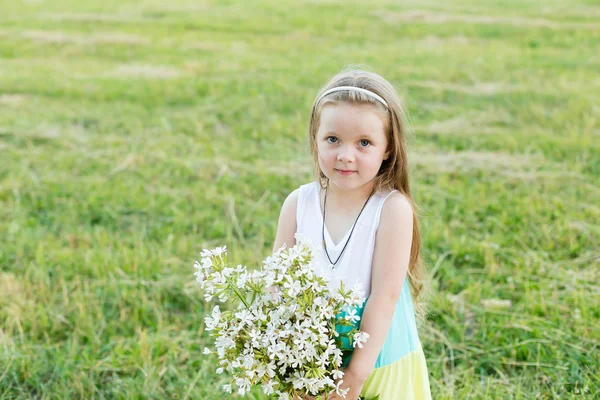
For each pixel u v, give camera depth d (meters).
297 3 16.09
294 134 6.88
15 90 8.48
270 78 8.93
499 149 6.36
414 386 2.35
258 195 5.53
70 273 4.25
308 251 1.99
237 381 2.00
